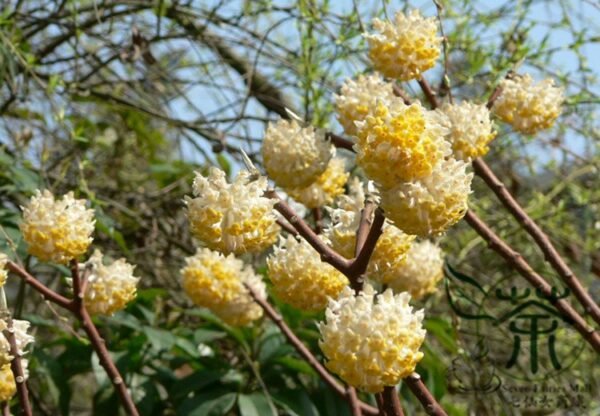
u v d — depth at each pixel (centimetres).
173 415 73
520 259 54
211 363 71
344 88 45
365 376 31
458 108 44
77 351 70
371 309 31
